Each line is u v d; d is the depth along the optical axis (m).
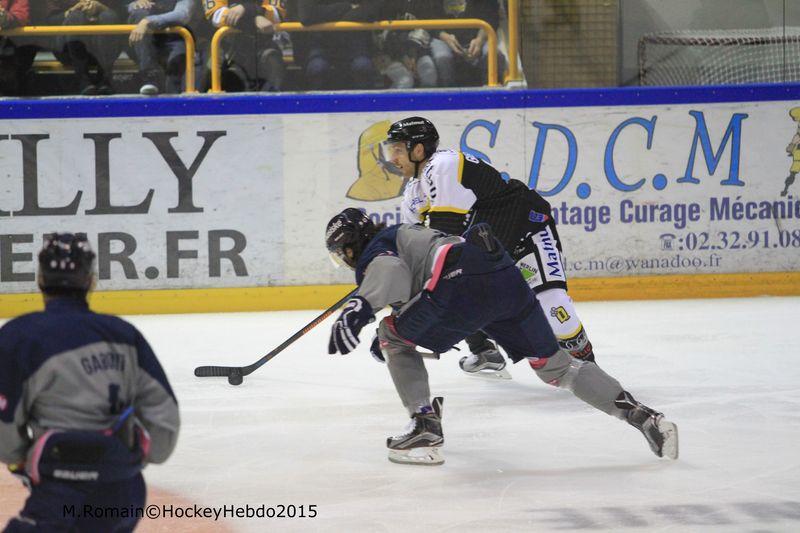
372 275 12.71
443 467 13.61
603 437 15.03
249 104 27.25
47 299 7.86
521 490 12.55
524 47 29.22
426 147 16.41
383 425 15.98
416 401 13.66
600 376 13.52
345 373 19.94
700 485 12.64
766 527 11.09
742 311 26.25
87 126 26.97
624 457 13.95
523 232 16.64
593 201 28.02
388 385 18.84
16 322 7.58
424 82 28.27
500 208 16.45
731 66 29.25
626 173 27.98
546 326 13.55
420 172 16.61
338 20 27.98
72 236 8.02
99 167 27.09
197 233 27.44
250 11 27.83
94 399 7.51
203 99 27.14
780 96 28.08
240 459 14.19
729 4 29.70
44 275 7.81
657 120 27.91
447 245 13.07
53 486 7.26
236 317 26.89
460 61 28.39
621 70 29.66
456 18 28.38
